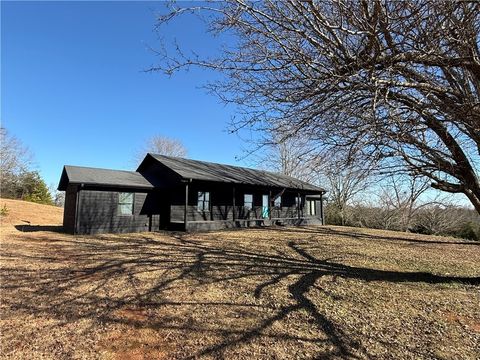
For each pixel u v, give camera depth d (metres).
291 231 16.94
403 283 6.83
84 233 15.03
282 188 22.03
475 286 6.64
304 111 4.11
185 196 16.91
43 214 25.59
